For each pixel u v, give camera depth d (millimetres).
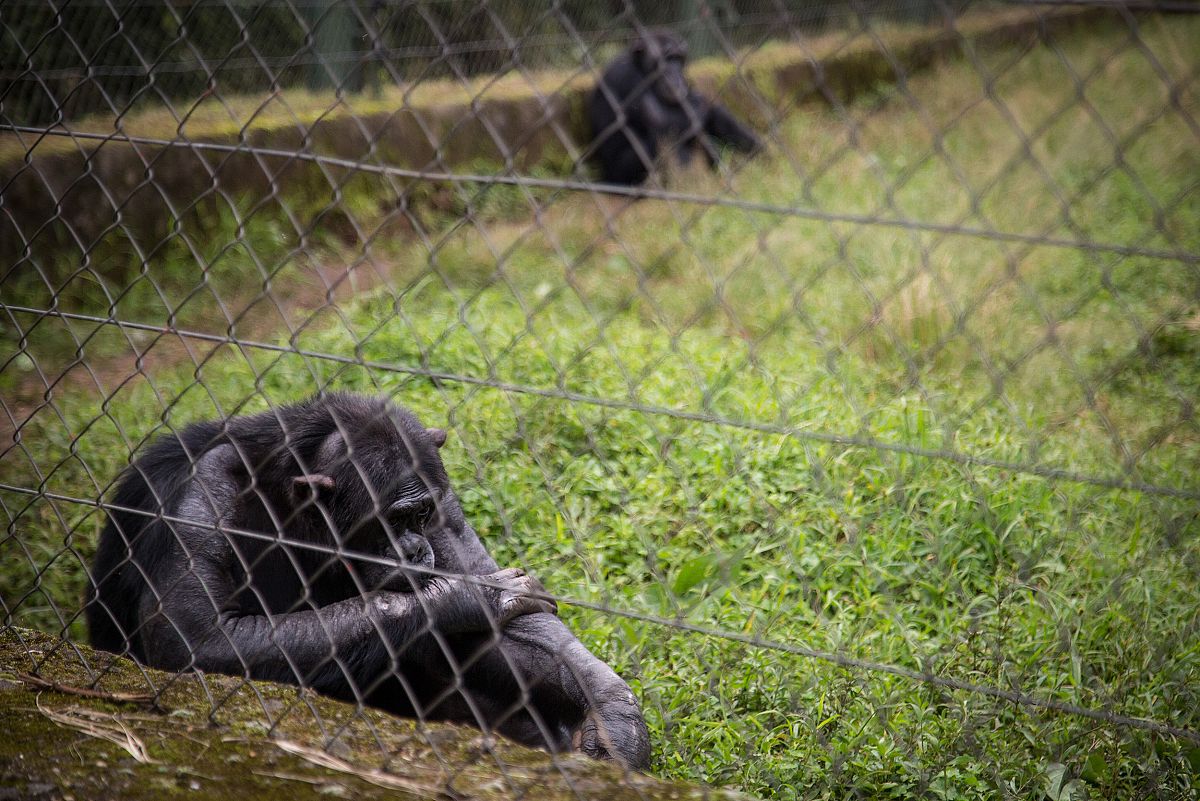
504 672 7691
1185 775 6934
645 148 23453
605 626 8914
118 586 8172
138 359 6207
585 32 25391
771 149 22172
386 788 5258
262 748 5609
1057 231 17438
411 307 15516
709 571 9250
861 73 27938
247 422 8367
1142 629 8305
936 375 12828
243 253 17578
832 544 9953
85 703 6121
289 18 21438
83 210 16828
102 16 19344
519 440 11609
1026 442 11117
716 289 4613
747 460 11062
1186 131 21641
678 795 5148
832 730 7750
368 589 8164
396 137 20016
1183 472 10625
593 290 16344
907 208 18312
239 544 7863
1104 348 13711
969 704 7570
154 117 19109
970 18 28203
